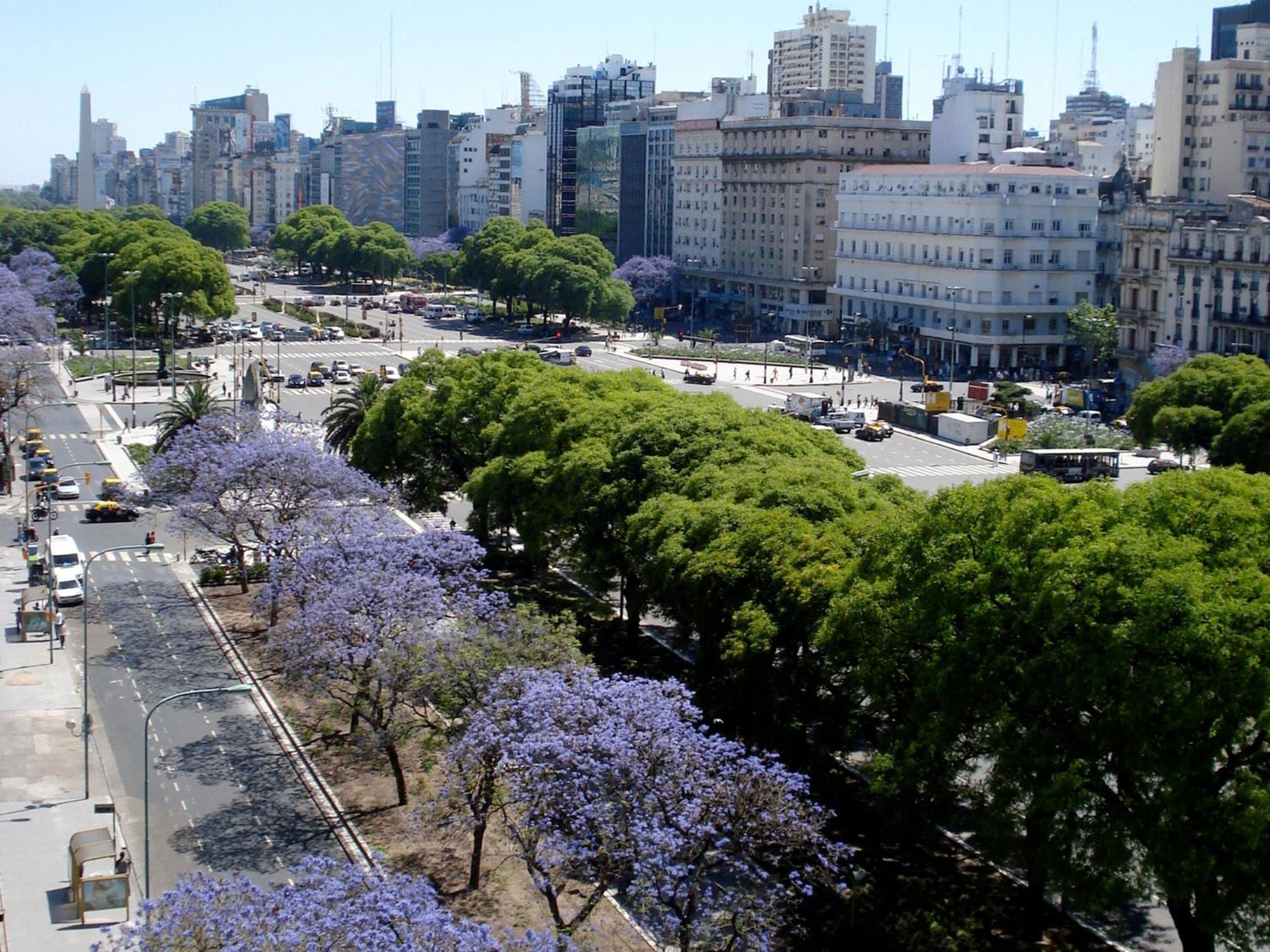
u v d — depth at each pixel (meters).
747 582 85.81
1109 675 63.22
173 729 95.38
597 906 71.38
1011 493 73.38
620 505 107.19
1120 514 70.44
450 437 140.12
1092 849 66.38
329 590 87.94
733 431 110.12
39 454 178.00
